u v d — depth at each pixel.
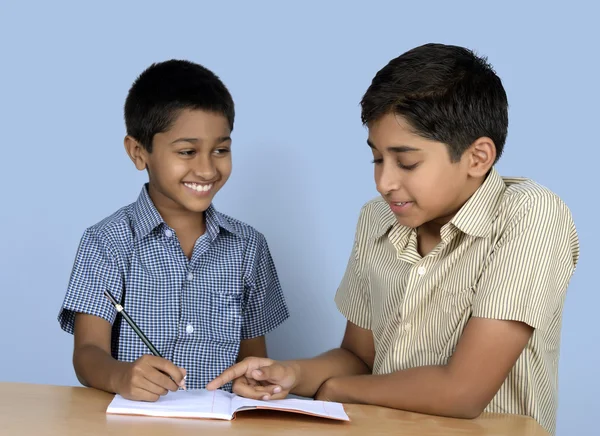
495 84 1.25
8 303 2.05
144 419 1.03
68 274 2.03
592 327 1.89
